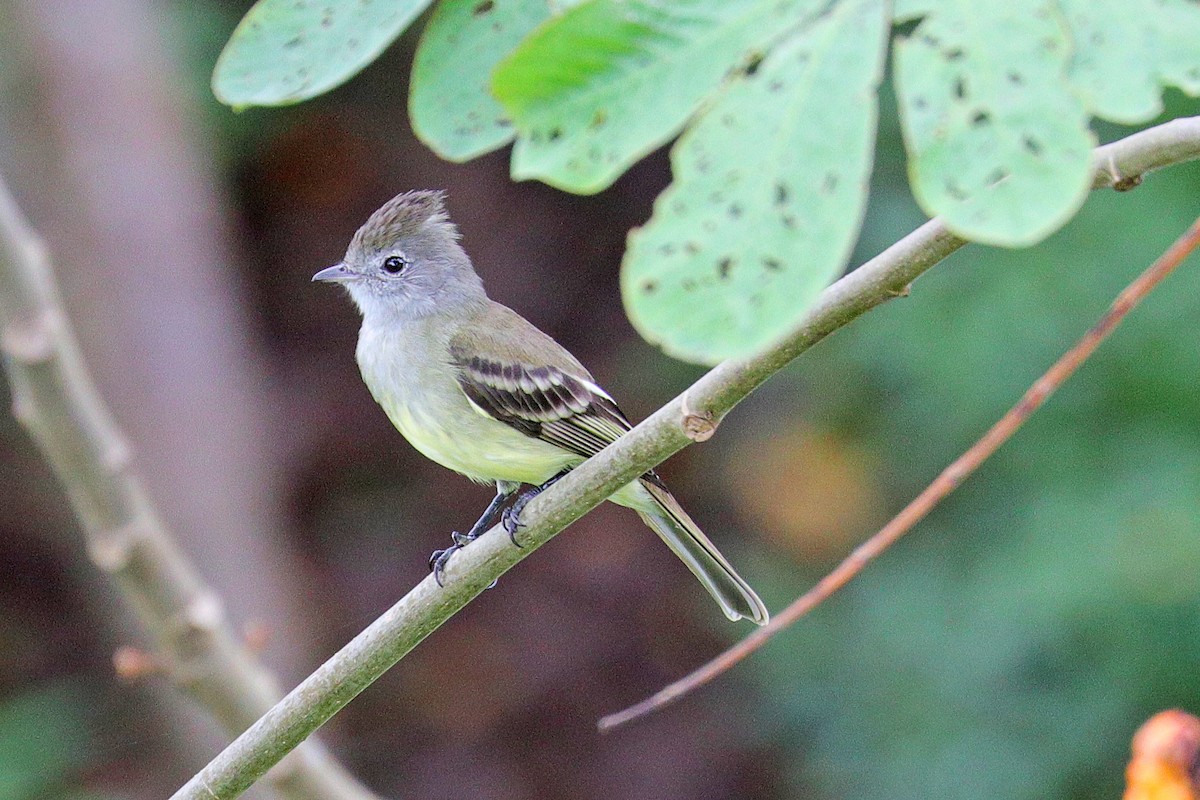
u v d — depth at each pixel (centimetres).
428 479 1656
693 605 1672
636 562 1702
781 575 1482
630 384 1606
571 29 251
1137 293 358
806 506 1462
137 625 1426
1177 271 1245
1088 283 1255
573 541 1712
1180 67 250
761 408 1628
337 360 1672
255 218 1673
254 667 684
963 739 1280
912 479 1375
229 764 509
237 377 1395
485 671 1650
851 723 1359
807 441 1464
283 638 1354
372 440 1647
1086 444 1272
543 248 1719
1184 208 1248
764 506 1519
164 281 1341
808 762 1399
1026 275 1273
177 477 1316
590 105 252
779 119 241
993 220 233
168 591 655
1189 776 394
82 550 1495
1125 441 1258
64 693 1469
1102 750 1241
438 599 495
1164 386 1244
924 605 1333
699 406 438
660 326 233
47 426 626
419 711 1638
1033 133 237
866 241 1260
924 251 387
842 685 1386
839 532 1462
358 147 1678
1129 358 1246
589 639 1666
